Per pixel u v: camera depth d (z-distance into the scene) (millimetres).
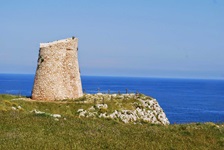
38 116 37312
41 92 56250
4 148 24359
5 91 178875
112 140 29188
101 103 52562
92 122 37969
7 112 38531
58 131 31047
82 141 28109
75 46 59656
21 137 27562
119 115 50156
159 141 30297
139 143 28938
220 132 35062
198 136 33094
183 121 101500
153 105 58000
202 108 146250
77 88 59312
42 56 56969
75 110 49562
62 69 57281
